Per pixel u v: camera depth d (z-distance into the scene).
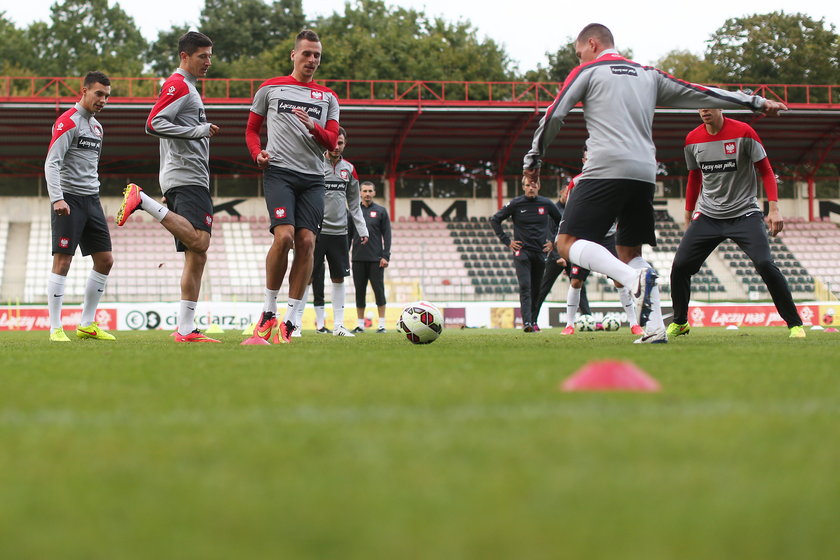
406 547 1.44
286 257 8.00
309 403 3.20
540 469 2.02
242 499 1.78
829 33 56.94
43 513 1.69
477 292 33.62
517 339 9.98
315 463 2.11
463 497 1.77
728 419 2.73
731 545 1.47
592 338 10.46
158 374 4.42
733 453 2.20
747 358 5.55
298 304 8.41
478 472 2.00
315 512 1.67
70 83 61.69
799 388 3.62
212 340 9.19
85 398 3.41
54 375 4.41
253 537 1.51
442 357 5.64
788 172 43.88
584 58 7.96
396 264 38.00
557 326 26.55
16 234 38.75
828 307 27.38
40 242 38.06
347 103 35.16
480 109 35.97
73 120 10.16
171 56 66.75
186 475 2.00
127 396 3.46
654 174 7.62
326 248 13.40
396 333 15.38
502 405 3.09
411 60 55.38
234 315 24.39
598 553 1.41
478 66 57.69
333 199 13.21
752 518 1.62
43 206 39.69
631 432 2.49
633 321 12.79
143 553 1.43
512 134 38.78
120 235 38.41
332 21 61.12
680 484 1.88
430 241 39.53
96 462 2.16
